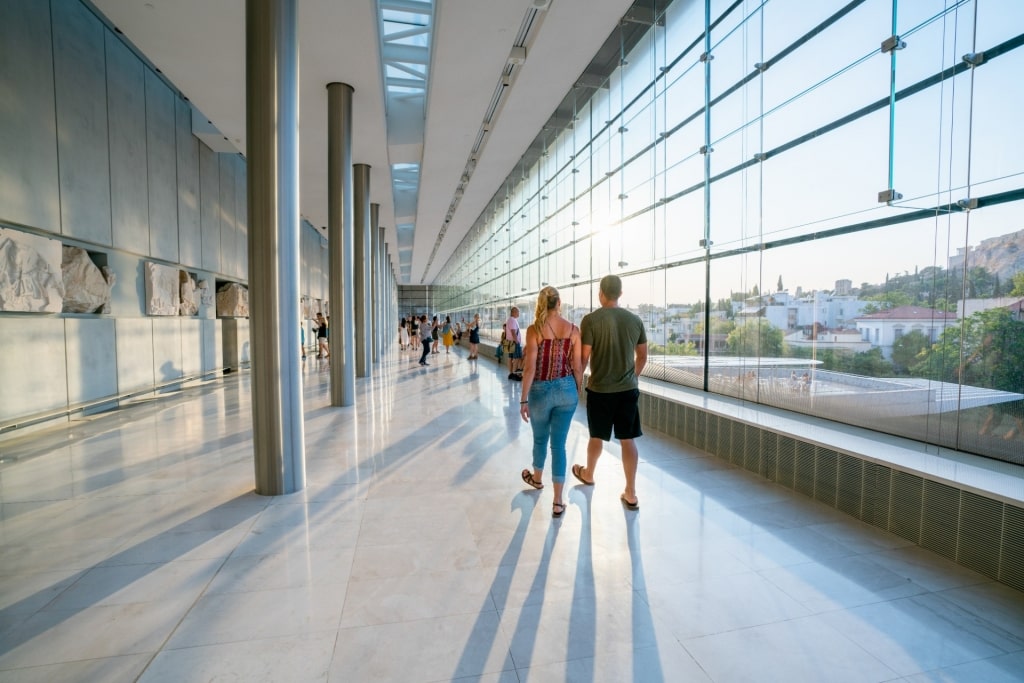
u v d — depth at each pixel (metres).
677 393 6.27
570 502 3.82
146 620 2.32
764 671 1.99
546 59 7.47
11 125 6.41
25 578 2.71
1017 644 2.16
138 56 9.46
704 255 6.57
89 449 5.54
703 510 3.65
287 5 4.09
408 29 8.17
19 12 6.57
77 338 7.66
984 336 3.36
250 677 1.95
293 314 4.13
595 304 10.09
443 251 33.88
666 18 7.46
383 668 2.00
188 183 11.52
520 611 2.39
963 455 3.39
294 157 4.20
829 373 4.62
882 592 2.57
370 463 4.89
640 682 1.93
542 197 13.53
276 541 3.17
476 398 9.05
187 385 11.52
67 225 7.46
